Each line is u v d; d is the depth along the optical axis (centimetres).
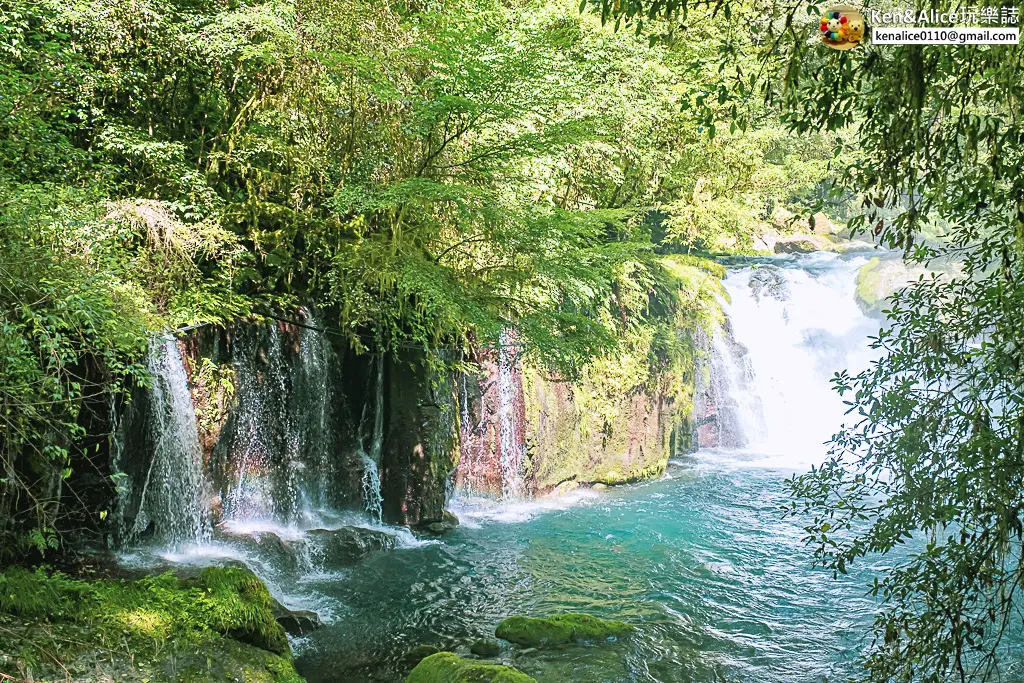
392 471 1284
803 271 2233
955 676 702
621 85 1485
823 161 2266
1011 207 479
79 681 640
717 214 2095
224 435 1077
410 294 1262
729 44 502
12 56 905
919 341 511
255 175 1248
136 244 1018
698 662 867
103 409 876
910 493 492
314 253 1230
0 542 760
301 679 757
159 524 970
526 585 1086
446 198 1099
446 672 765
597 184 1795
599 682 805
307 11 1153
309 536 1114
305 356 1178
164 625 749
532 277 1236
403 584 1070
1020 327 462
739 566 1157
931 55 448
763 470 1742
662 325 1792
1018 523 454
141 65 1134
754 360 2027
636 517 1405
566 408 1560
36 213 717
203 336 1046
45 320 689
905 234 480
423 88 1151
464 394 1386
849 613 986
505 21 1323
